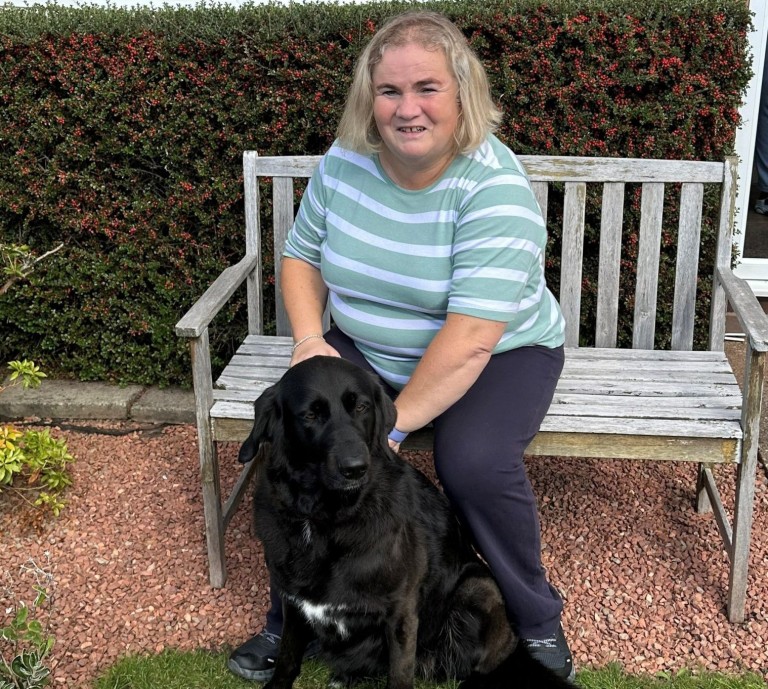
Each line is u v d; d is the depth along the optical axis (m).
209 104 3.74
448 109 2.34
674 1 3.49
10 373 4.39
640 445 2.64
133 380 4.22
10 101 3.88
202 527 3.29
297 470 2.26
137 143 3.85
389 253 2.52
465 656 2.52
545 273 3.95
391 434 2.45
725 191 3.15
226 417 2.73
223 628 2.79
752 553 3.06
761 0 4.61
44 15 3.91
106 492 3.52
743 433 2.58
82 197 3.97
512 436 2.45
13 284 4.09
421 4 3.59
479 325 2.37
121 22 3.72
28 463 3.37
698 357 3.22
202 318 2.67
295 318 2.82
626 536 3.20
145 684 2.52
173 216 3.93
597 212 3.75
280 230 3.44
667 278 3.86
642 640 2.69
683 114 3.59
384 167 2.56
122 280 4.04
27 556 3.13
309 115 3.68
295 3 3.73
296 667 2.49
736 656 2.61
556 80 3.58
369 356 2.73
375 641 2.44
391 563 2.27
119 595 2.93
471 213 2.41
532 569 2.53
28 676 2.29
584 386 2.92
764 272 5.20
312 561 2.28
